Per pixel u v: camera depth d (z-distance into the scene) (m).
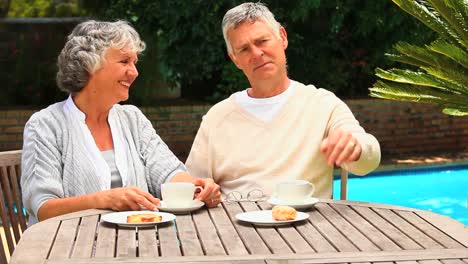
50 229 3.10
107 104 3.97
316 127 4.20
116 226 3.17
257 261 2.69
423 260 2.71
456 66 6.22
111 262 2.68
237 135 4.30
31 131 3.89
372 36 12.22
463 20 5.93
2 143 10.09
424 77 6.34
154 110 10.71
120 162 3.99
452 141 11.45
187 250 2.82
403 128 11.21
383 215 3.34
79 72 3.90
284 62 4.33
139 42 4.00
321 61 12.12
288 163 4.18
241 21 4.27
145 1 11.34
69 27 11.92
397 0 6.14
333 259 2.71
